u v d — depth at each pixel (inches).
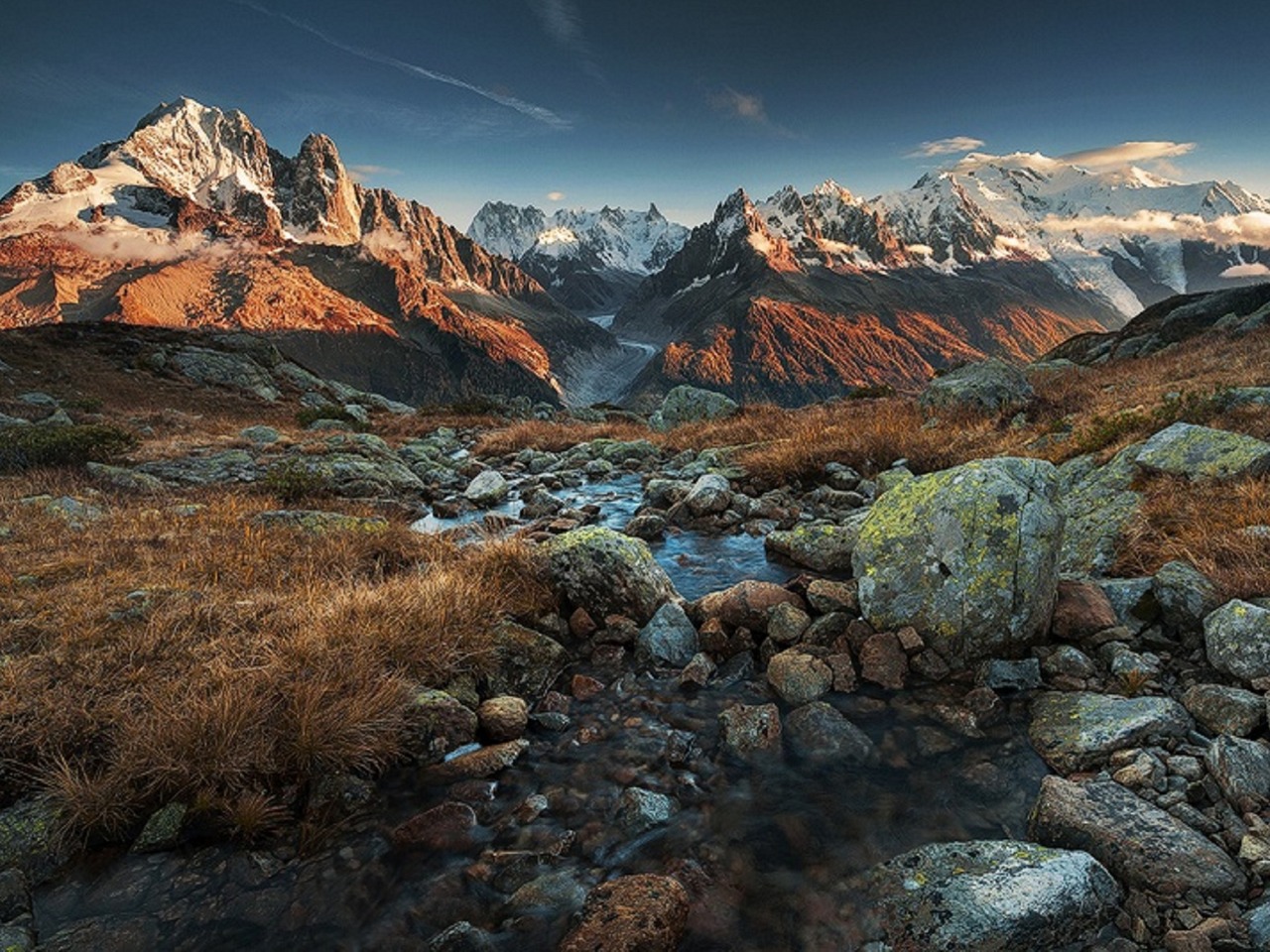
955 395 919.7
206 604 303.3
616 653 315.3
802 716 253.8
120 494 603.5
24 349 1925.4
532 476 853.2
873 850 190.5
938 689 269.1
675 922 164.7
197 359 2261.3
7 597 310.5
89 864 188.1
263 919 172.7
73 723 221.1
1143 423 531.5
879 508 336.5
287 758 217.2
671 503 627.5
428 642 282.2
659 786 222.5
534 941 165.8
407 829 202.4
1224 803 184.4
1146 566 327.3
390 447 1140.5
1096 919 155.8
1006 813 201.6
